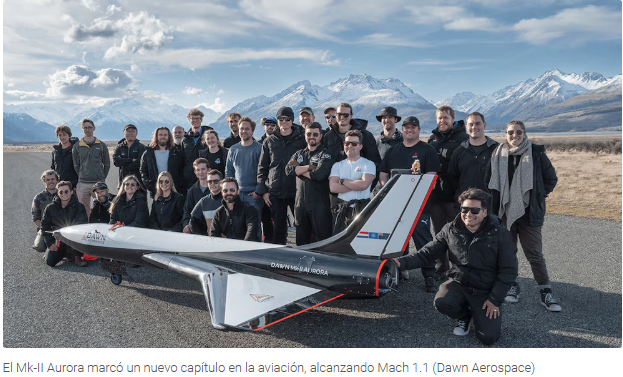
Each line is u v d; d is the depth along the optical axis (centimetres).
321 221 581
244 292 435
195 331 445
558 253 704
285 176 628
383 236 445
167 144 813
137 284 595
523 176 491
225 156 805
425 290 561
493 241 404
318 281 451
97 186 703
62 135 877
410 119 552
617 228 879
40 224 734
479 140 546
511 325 448
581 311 478
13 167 3375
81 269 671
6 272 650
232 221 580
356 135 525
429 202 572
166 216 691
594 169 2172
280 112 616
